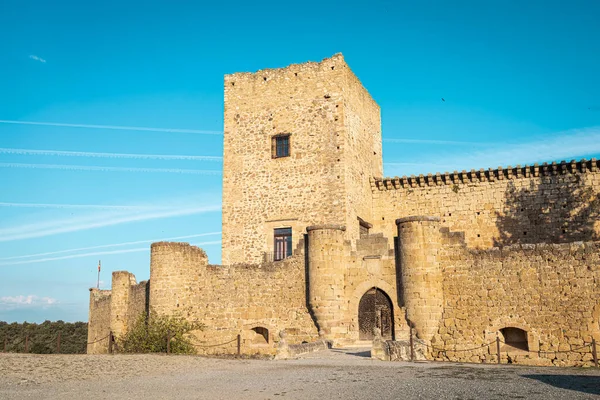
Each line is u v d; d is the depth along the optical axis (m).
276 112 43.78
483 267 31.48
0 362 25.44
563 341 29.31
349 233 40.47
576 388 18.08
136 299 42.84
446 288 32.09
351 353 29.62
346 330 33.91
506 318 30.61
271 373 22.22
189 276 37.75
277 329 35.31
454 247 32.28
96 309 52.50
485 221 40.59
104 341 49.03
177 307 37.50
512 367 24.81
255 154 43.69
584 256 29.62
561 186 38.88
